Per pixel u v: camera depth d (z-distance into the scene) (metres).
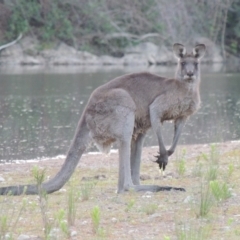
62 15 145.75
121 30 151.88
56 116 63.06
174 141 29.28
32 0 144.25
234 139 50.47
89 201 26.48
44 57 139.62
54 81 99.00
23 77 105.62
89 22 149.75
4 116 62.81
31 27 144.25
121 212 24.50
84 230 22.17
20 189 27.55
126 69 126.50
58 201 26.30
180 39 153.50
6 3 141.38
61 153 44.69
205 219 23.19
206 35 160.88
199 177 31.95
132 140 28.95
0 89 87.31
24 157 43.00
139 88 28.58
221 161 36.84
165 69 125.50
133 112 28.12
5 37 139.88
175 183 30.50
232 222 22.80
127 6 154.38
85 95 80.75
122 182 27.94
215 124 58.66
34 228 22.45
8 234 21.44
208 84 98.94
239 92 87.12
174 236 21.27
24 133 53.25
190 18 156.62
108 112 27.84
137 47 149.12
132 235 21.52
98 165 37.88
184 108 28.91
